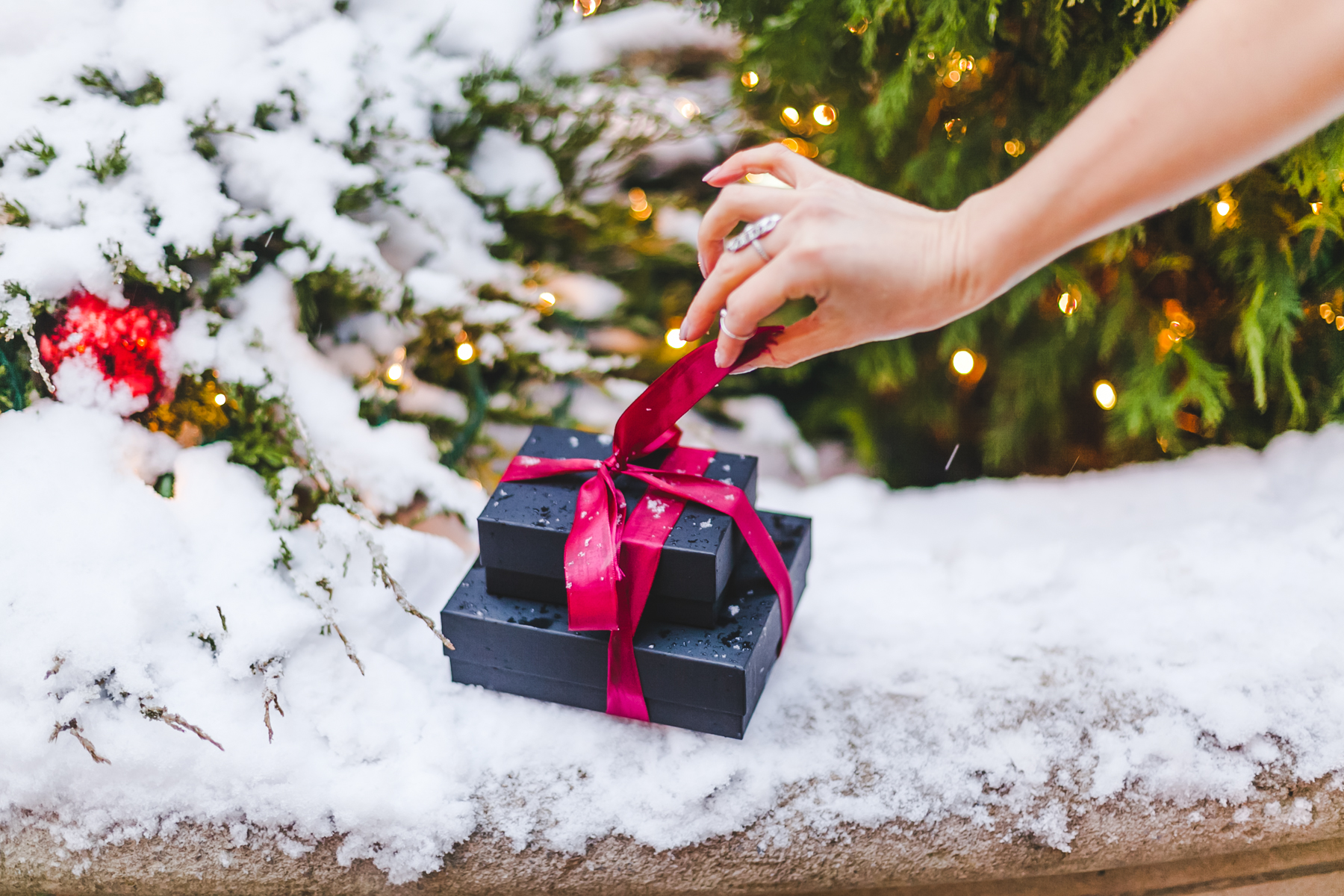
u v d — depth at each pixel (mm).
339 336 1356
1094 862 1140
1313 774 1148
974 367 1446
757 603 1167
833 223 1058
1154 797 1146
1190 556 1291
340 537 1227
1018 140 1330
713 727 1158
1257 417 1413
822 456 1529
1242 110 970
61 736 1133
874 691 1206
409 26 1406
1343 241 1317
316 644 1184
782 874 1129
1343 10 945
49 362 1212
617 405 1487
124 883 1134
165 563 1187
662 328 1494
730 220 1104
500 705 1188
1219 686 1186
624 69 1469
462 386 1443
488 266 1387
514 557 1156
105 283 1201
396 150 1345
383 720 1167
